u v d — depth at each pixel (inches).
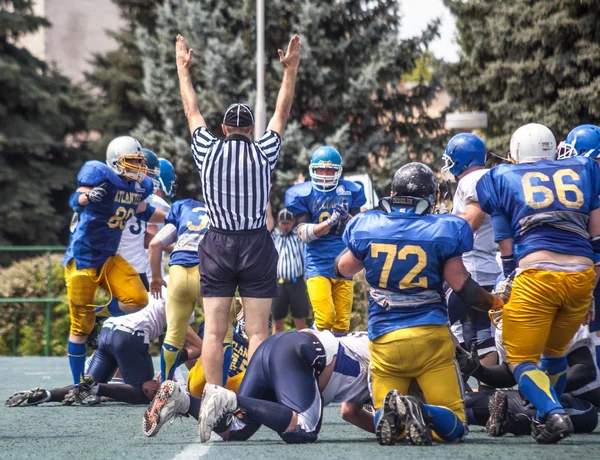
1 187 3646.7
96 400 991.6
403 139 3353.8
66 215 3956.7
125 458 624.1
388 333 684.7
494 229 745.0
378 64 3144.7
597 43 2896.2
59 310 2111.2
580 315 721.0
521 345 713.6
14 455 644.1
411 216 692.1
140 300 1034.7
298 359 699.4
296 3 3166.8
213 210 799.7
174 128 3331.7
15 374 1483.8
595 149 896.9
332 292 1275.8
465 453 629.3
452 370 691.4
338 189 1266.0
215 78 3142.2
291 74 853.2
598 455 625.9
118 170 1031.0
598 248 725.3
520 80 2992.1
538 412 711.1
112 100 4284.0
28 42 4992.6
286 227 1518.2
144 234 1190.9
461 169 918.4
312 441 686.5
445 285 922.1
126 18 4352.9
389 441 666.8
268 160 809.5
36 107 3816.4
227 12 3284.9
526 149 751.7
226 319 804.0
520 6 3002.0
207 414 649.0
